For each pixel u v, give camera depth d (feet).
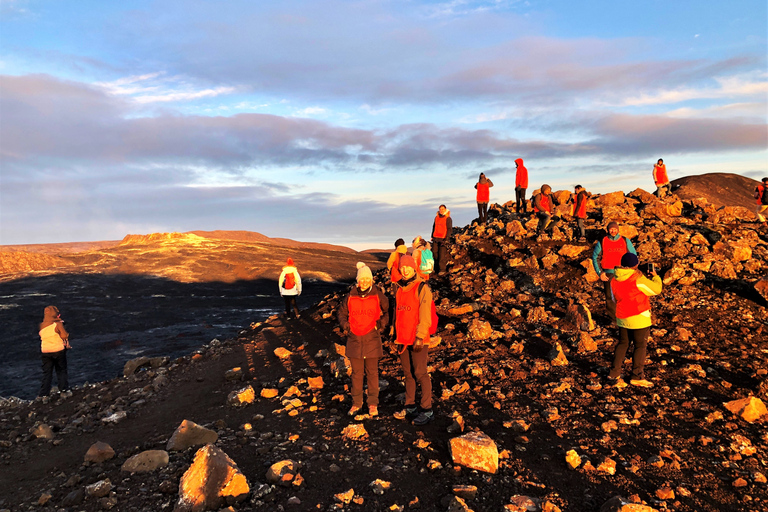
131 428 18.62
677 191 130.72
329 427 16.31
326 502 11.29
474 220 57.67
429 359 23.71
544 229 41.65
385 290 38.50
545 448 13.92
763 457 12.73
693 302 26.89
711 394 16.96
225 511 10.50
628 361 20.86
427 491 11.76
